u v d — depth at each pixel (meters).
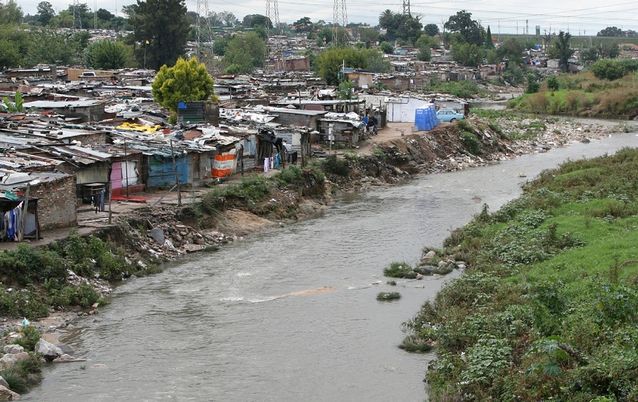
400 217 60.94
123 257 44.34
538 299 31.42
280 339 34.09
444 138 95.50
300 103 95.88
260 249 50.41
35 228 42.03
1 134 58.38
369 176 77.56
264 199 60.00
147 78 136.50
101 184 50.94
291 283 42.72
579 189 61.44
